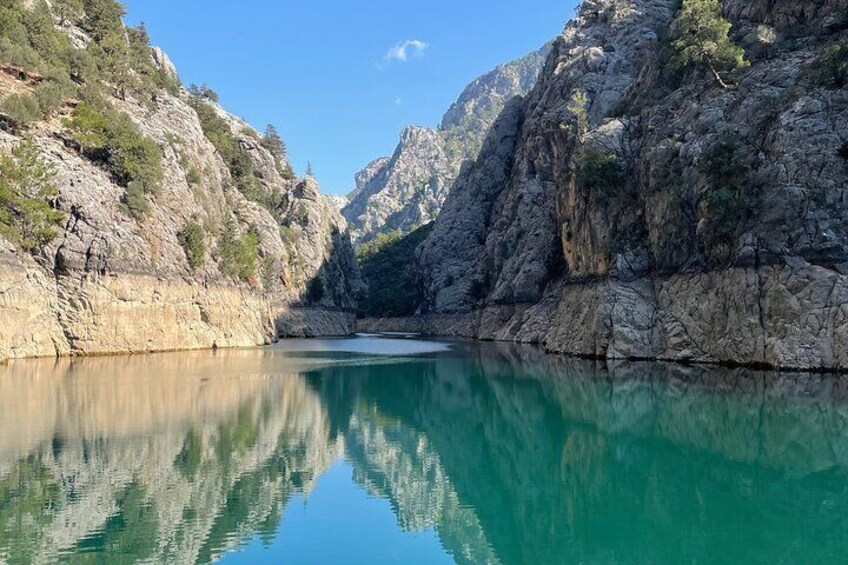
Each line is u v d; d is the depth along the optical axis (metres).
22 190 57.91
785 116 50.44
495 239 128.00
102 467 23.05
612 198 67.62
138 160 72.12
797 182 47.69
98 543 16.28
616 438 29.05
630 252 63.47
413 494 21.98
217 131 130.75
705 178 55.22
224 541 16.95
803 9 65.62
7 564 14.77
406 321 168.12
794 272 46.22
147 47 120.62
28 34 74.00
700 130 59.00
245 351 77.94
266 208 133.00
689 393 39.03
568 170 78.81
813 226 46.28
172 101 94.62
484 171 158.25
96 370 49.91
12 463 23.30
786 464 23.64
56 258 60.47
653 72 79.69
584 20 124.94
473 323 131.25
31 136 62.69
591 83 104.50
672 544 16.64
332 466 25.39
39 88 66.50
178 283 74.25
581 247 73.44
